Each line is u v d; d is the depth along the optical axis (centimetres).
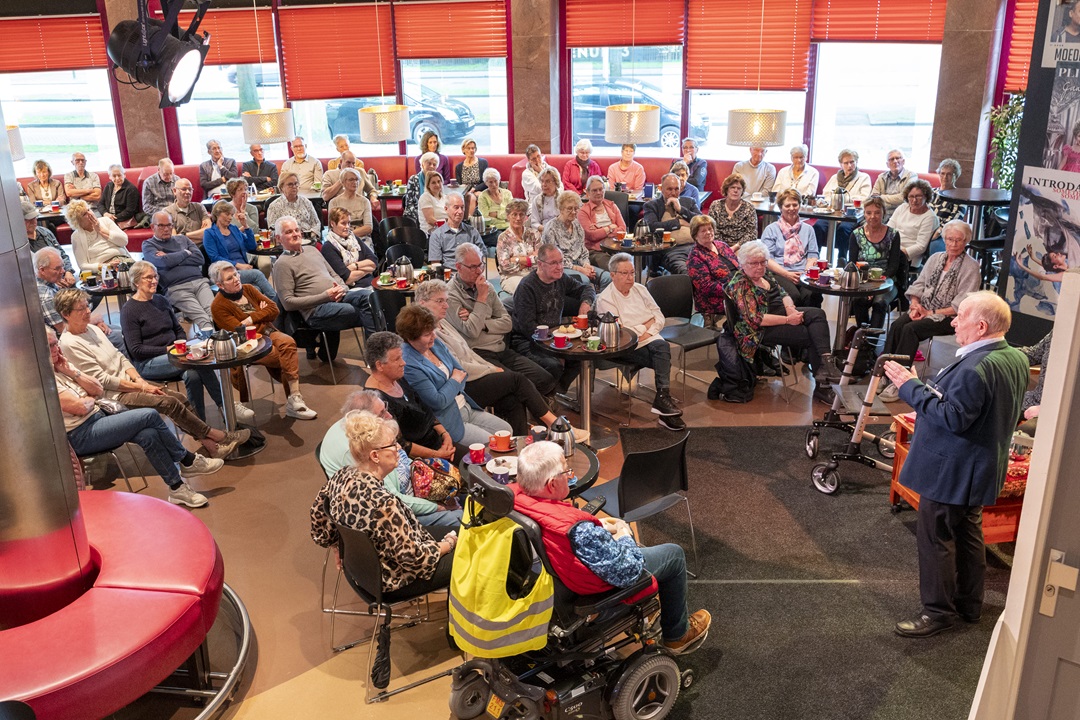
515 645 290
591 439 572
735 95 1088
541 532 292
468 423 480
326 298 667
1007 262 609
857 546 443
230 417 557
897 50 978
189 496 500
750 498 493
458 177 1102
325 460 391
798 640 373
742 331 608
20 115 1150
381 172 1188
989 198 766
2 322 313
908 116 995
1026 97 573
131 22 512
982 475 348
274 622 400
